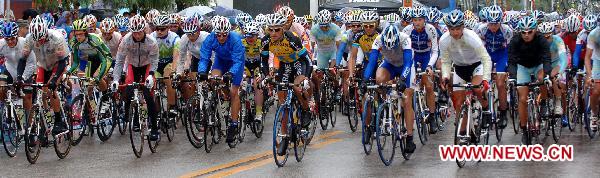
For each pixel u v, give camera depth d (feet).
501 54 33.53
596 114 32.45
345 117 41.32
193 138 30.55
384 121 25.94
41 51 29.07
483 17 33.65
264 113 34.35
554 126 31.71
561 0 128.36
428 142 31.91
